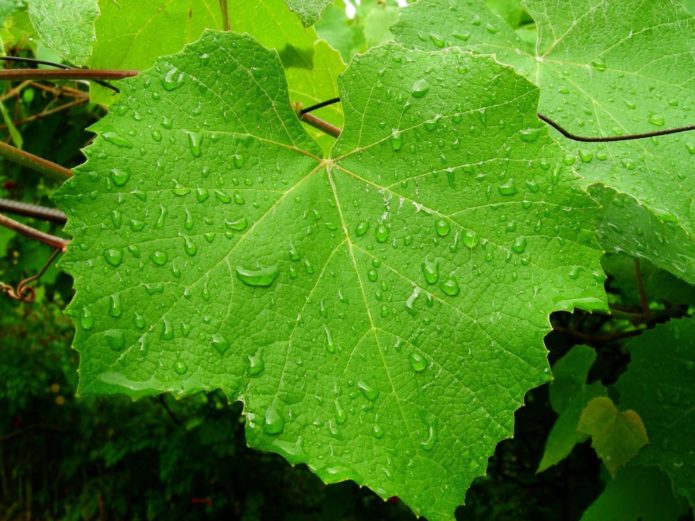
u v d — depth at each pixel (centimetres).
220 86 29
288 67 40
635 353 42
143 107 28
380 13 59
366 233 28
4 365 155
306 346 27
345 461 26
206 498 136
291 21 38
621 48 33
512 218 28
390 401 27
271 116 29
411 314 27
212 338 27
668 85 32
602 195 36
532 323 27
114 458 139
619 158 30
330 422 26
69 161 88
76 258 26
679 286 49
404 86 29
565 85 33
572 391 46
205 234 27
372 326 27
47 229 95
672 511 41
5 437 154
